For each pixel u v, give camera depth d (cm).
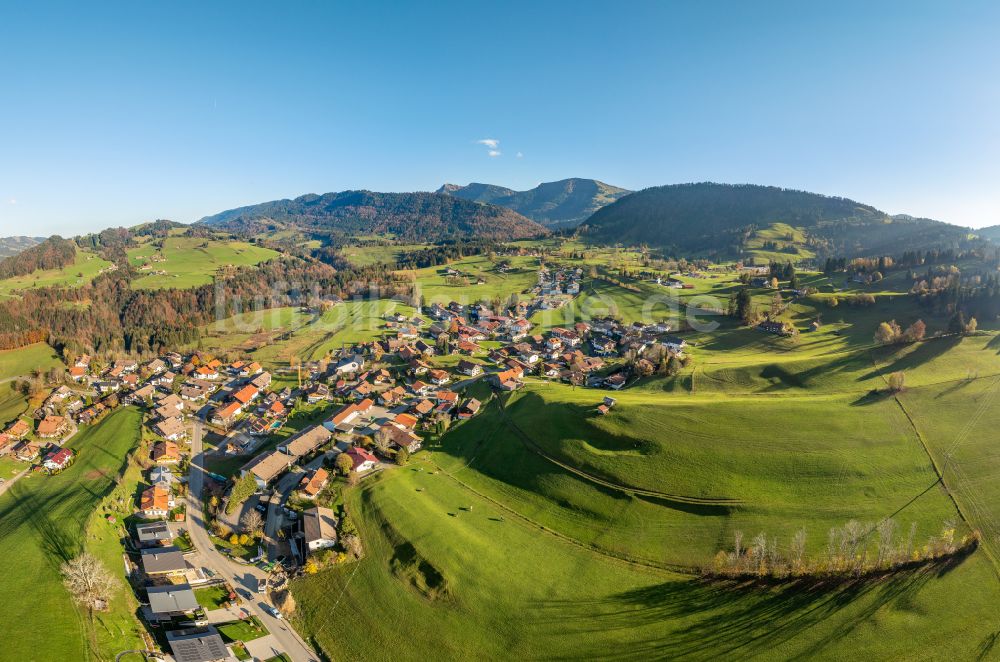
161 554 9150
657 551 8775
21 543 8938
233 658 7256
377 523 9950
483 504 10538
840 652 6650
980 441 10031
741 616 7356
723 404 11938
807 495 9356
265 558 9506
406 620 7881
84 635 7012
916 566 7612
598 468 10769
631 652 7069
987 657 6347
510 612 7825
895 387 11975
